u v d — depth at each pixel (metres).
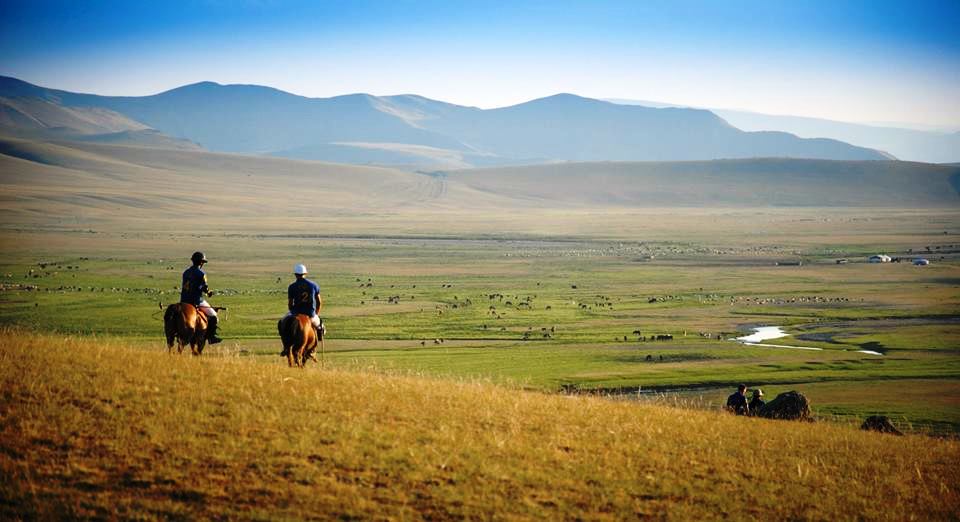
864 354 79.94
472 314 106.50
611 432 21.05
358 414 19.73
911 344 86.75
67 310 97.31
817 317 107.94
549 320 102.88
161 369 22.19
